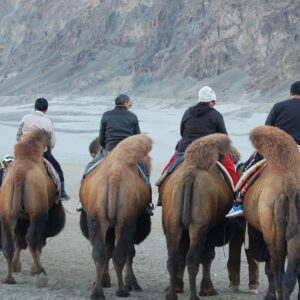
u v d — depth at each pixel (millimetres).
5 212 14047
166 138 80438
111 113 15586
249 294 14719
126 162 13688
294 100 13820
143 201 14047
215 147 13148
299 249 11414
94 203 13281
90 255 19266
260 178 12742
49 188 14812
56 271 16719
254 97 186750
